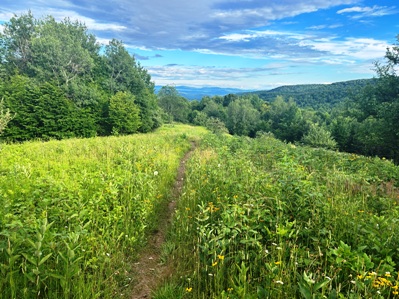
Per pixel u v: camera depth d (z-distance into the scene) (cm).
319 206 443
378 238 346
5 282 271
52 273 293
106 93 4503
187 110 9219
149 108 5094
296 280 305
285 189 498
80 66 4294
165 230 541
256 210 421
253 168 815
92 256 358
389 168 923
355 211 462
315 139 4109
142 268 405
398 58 2441
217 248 353
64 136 3491
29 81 3619
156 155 1250
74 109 3703
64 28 4625
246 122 8500
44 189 528
